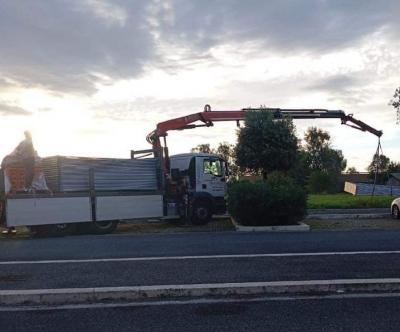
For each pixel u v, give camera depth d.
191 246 12.25
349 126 25.62
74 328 6.11
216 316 6.52
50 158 17.17
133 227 19.84
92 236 16.20
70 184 17.19
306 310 6.73
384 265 9.30
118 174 18.42
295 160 34.72
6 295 7.27
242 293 7.60
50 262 10.04
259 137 33.72
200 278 8.27
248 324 6.18
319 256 10.38
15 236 16.91
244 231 16.95
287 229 17.28
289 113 25.22
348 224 19.19
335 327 6.01
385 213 23.94
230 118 23.69
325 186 59.59
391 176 87.31
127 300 7.37
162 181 19.53
